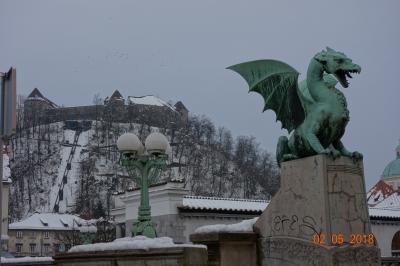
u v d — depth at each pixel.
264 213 9.58
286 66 9.80
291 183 9.16
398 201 61.19
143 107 134.75
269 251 9.37
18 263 11.48
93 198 109.62
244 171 101.25
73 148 136.38
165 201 30.00
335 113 9.10
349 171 8.90
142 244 8.52
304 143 9.17
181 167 101.06
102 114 139.12
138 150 14.21
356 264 8.55
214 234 9.46
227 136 113.06
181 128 120.12
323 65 9.39
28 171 128.12
